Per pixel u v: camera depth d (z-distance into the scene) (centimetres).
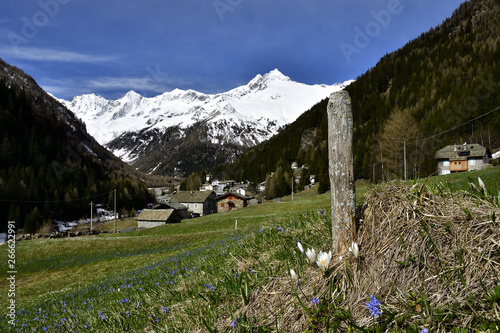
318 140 15862
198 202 10131
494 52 15075
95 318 580
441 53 19325
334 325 253
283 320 289
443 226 293
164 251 3094
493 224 270
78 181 13950
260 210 5972
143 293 633
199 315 347
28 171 12412
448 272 254
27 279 2784
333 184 346
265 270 402
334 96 343
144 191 15300
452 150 8344
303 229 559
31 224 9681
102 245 3719
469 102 10838
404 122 6825
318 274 324
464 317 221
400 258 286
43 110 18562
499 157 8019
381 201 350
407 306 241
